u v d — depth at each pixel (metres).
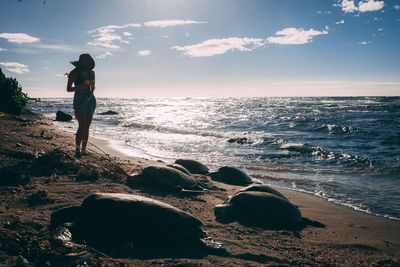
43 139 12.13
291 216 6.42
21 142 10.55
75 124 28.50
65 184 7.01
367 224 6.72
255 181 10.29
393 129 24.88
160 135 22.75
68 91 9.10
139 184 7.72
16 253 3.90
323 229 6.33
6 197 5.84
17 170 7.59
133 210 4.61
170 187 7.61
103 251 4.29
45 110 59.50
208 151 16.17
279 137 22.34
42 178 7.29
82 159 9.09
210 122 34.06
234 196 6.71
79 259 3.87
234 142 19.17
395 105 63.97
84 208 4.68
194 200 7.19
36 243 4.12
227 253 4.67
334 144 19.11
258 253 4.76
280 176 11.20
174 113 52.28
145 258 4.23
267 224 6.27
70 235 4.38
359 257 5.09
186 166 11.12
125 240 4.52
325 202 8.24
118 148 16.09
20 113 22.53
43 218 4.95
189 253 4.55
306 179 10.78
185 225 4.71
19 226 4.58
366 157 14.91
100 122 35.31
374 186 9.89
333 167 12.80
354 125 28.22
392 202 8.27
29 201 5.73
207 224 5.80
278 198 6.66
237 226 5.86
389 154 15.48
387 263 4.90
